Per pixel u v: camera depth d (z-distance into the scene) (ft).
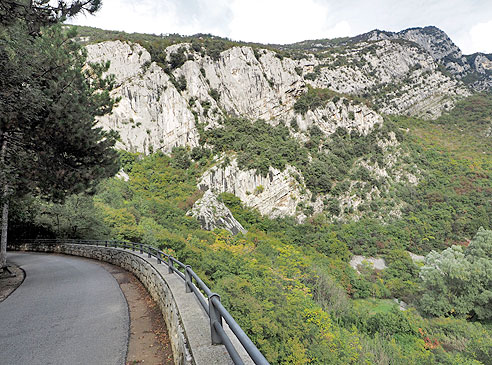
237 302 64.13
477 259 140.05
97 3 25.64
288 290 88.22
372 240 270.67
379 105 621.72
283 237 276.62
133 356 15.29
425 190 361.30
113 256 49.52
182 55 422.41
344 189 345.51
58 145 37.11
